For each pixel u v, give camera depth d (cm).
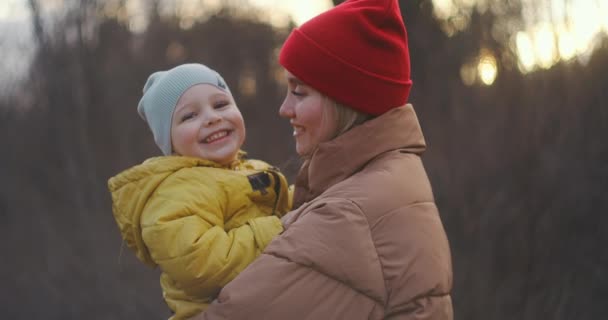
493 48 593
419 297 171
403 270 171
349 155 189
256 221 195
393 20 197
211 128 218
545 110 553
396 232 173
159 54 912
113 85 855
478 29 611
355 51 192
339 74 193
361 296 169
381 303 170
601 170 533
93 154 809
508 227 544
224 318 169
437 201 574
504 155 560
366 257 169
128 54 887
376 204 174
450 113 604
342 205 173
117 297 660
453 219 564
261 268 172
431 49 639
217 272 187
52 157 800
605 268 519
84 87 831
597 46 540
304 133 203
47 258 711
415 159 192
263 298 168
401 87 197
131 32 905
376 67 193
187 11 955
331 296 169
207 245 189
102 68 851
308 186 203
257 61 952
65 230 747
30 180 791
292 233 174
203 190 203
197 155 218
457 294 543
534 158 549
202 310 197
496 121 570
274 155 856
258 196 213
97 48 856
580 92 546
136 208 204
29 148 803
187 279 189
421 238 175
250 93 941
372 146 189
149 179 206
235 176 211
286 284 169
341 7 200
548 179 541
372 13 194
